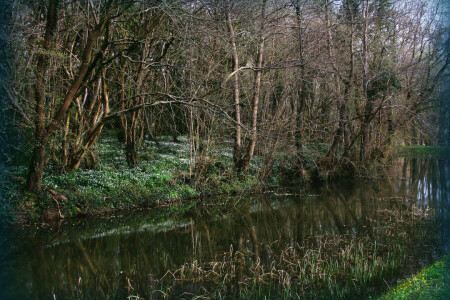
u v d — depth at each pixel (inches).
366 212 643.5
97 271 383.9
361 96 989.8
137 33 693.9
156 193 703.7
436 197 760.3
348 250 416.2
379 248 441.1
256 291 330.3
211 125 790.5
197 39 607.8
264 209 700.0
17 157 630.5
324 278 352.5
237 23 803.4
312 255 394.0
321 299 314.3
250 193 841.5
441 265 344.2
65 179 625.9
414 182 967.6
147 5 542.6
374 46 1052.5
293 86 863.1
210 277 362.3
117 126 1113.4
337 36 935.7
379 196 793.6
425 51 1192.8
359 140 1088.2
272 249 452.8
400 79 1037.2
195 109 676.1
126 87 786.2
